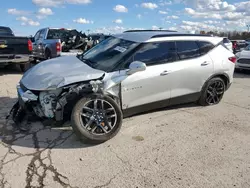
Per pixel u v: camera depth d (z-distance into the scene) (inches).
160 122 173.0
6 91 241.8
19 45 324.2
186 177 111.3
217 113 194.4
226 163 123.4
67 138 145.7
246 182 109.0
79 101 135.9
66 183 105.0
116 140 144.6
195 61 188.4
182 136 152.3
